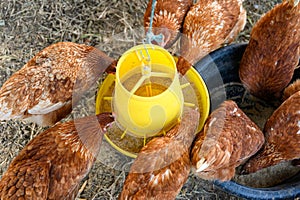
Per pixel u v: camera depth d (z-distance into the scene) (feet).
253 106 7.59
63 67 6.61
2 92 6.46
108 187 7.49
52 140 6.21
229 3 7.14
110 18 8.97
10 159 7.77
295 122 6.05
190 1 7.36
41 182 5.90
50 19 8.96
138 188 5.81
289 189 6.19
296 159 6.96
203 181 7.43
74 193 6.73
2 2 9.05
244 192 6.07
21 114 6.64
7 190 5.85
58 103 6.70
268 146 6.48
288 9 6.08
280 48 6.34
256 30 6.58
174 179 5.90
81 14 9.01
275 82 6.82
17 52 8.65
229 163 6.06
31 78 6.52
